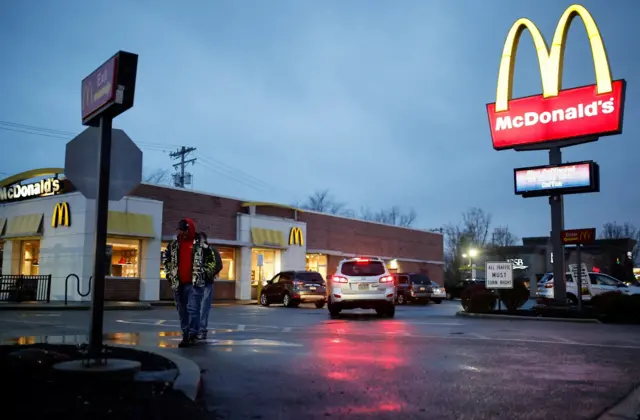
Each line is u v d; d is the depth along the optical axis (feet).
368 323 49.29
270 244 116.06
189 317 30.66
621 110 61.31
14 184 96.99
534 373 23.30
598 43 63.00
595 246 178.91
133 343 32.42
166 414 15.70
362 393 19.07
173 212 100.48
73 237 85.20
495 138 68.18
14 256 94.22
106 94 19.94
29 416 14.55
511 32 67.92
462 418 16.14
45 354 20.79
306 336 36.70
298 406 17.22
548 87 65.31
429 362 25.68
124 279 90.53
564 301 61.62
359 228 146.72
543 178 63.46
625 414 16.92
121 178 21.76
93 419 14.56
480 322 51.78
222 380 20.94
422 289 107.55
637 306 52.19
